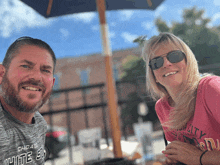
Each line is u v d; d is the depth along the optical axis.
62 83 14.21
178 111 1.01
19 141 0.89
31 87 0.86
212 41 8.15
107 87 2.20
